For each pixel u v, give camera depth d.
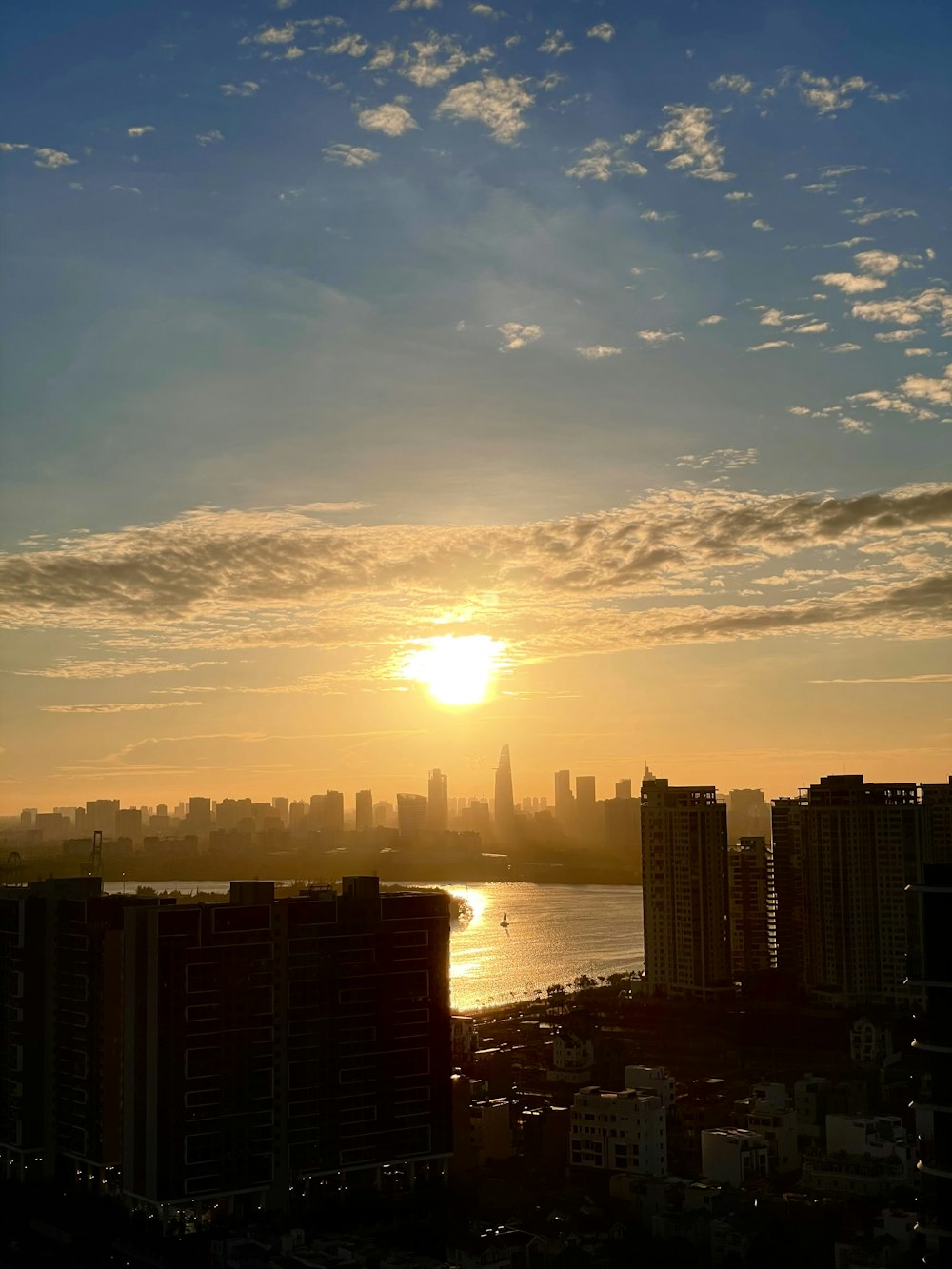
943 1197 184.62
